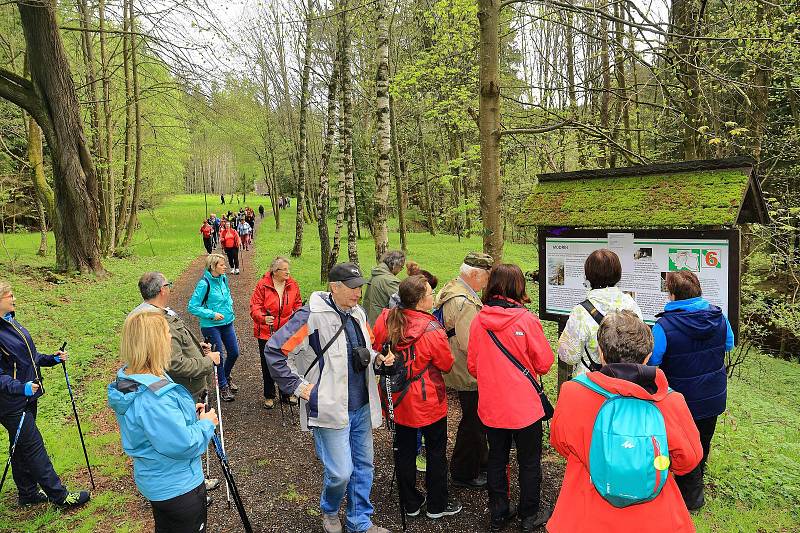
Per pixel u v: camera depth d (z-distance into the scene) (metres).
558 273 5.09
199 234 37.94
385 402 3.92
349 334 3.59
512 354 3.60
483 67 5.74
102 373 7.73
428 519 3.96
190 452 2.75
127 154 25.25
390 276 5.88
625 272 4.68
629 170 4.86
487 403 3.66
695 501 3.89
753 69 9.67
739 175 4.29
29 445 4.07
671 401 2.30
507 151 12.24
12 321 4.16
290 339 3.47
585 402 2.35
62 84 14.94
